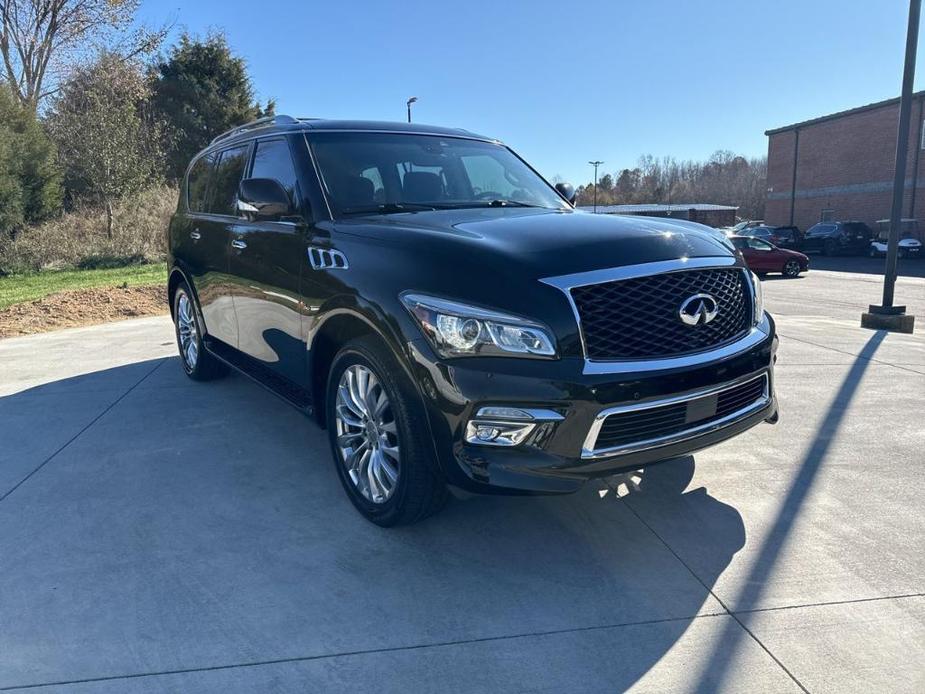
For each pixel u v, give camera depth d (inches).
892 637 99.2
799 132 1553.9
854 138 1407.5
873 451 167.9
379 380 122.6
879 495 144.2
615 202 3964.1
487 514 137.6
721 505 140.3
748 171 3619.6
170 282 242.1
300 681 91.7
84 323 370.9
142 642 99.3
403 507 122.8
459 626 103.0
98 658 96.0
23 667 94.0
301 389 158.1
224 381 236.2
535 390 105.8
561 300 107.4
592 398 106.6
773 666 93.6
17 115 756.6
